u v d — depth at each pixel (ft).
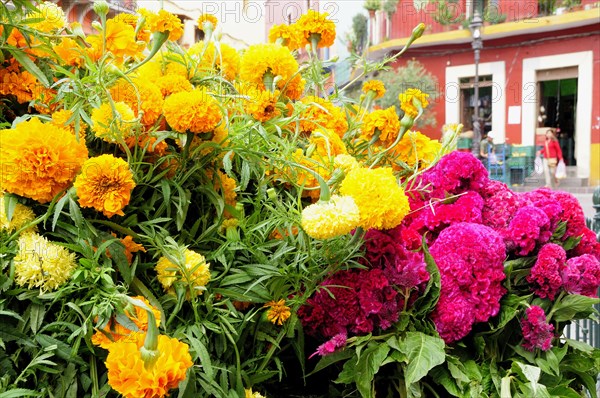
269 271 3.09
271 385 3.66
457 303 3.43
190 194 3.13
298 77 4.14
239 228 3.35
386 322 3.35
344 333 3.33
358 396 3.49
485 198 4.12
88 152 3.04
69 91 3.05
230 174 3.02
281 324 3.20
